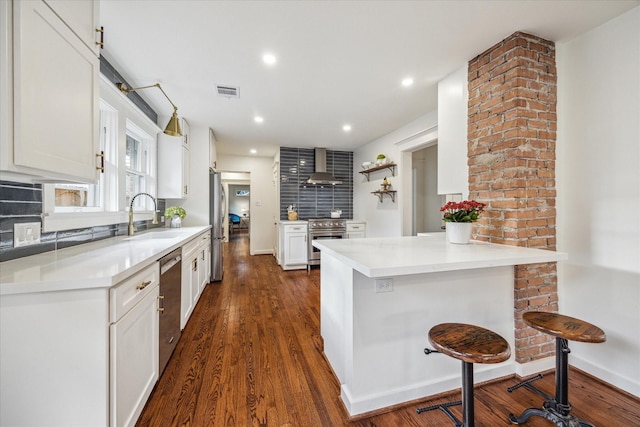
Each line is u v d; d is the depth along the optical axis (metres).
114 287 1.14
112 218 2.23
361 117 3.57
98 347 1.09
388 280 1.54
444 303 1.67
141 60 2.15
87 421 1.08
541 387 1.73
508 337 1.83
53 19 1.12
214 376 1.81
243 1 1.53
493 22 1.73
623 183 1.66
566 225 1.94
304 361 2.00
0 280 1.02
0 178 1.16
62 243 1.75
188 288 2.58
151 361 1.57
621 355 1.68
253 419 1.45
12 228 1.37
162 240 2.20
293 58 2.13
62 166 1.17
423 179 5.26
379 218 4.70
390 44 1.96
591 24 1.75
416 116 3.53
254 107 3.19
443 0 1.53
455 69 2.32
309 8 1.59
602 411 1.52
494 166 1.98
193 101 2.99
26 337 1.03
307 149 5.56
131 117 2.58
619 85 1.67
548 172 1.91
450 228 1.95
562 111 1.95
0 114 0.93
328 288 1.99
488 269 1.78
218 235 4.14
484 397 1.65
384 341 1.54
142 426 1.39
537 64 1.88
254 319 2.77
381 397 1.52
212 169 4.29
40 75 1.05
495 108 1.97
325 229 4.98
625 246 1.65
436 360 1.66
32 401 1.04
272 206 6.52
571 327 1.36
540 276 1.89
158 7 1.56
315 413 1.50
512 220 1.84
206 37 1.86
